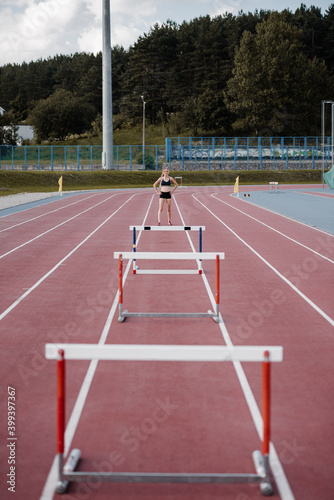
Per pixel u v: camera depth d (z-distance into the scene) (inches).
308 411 218.4
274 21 4330.7
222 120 4480.8
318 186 2620.6
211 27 5137.8
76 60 7145.7
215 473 169.3
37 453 184.2
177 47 5290.4
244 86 4271.7
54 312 378.9
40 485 165.5
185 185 2783.0
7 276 507.8
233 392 237.6
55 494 161.3
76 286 466.0
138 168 3270.2
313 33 5083.7
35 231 863.7
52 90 7130.9
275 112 4328.3
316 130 4490.7
